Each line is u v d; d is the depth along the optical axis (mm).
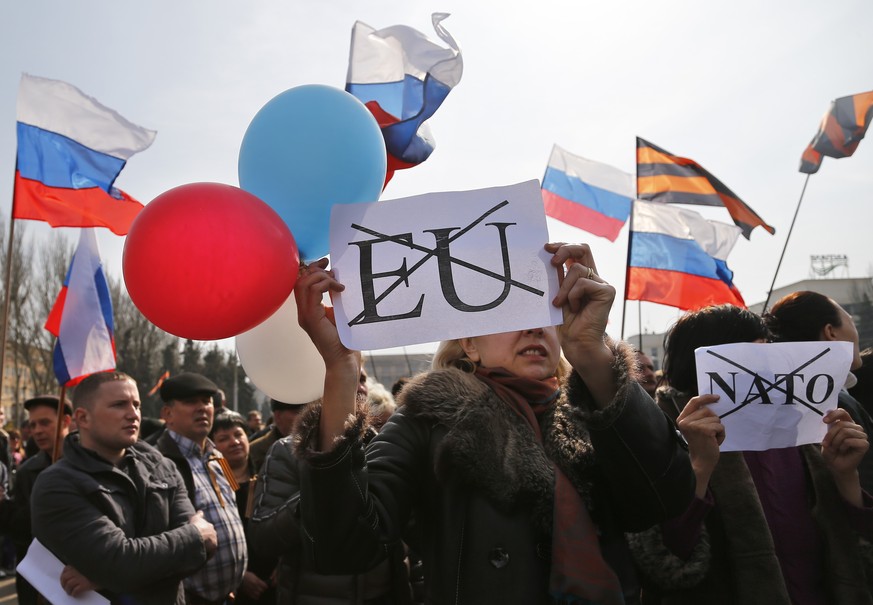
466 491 1629
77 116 4523
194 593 3219
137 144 4602
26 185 4344
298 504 1654
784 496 2297
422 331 1583
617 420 1541
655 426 1587
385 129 2053
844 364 2225
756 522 2111
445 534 1608
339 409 1537
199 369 44719
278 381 2105
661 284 5832
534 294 1595
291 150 1669
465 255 1632
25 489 4160
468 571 1560
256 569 3732
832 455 2189
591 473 1648
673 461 1604
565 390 1651
